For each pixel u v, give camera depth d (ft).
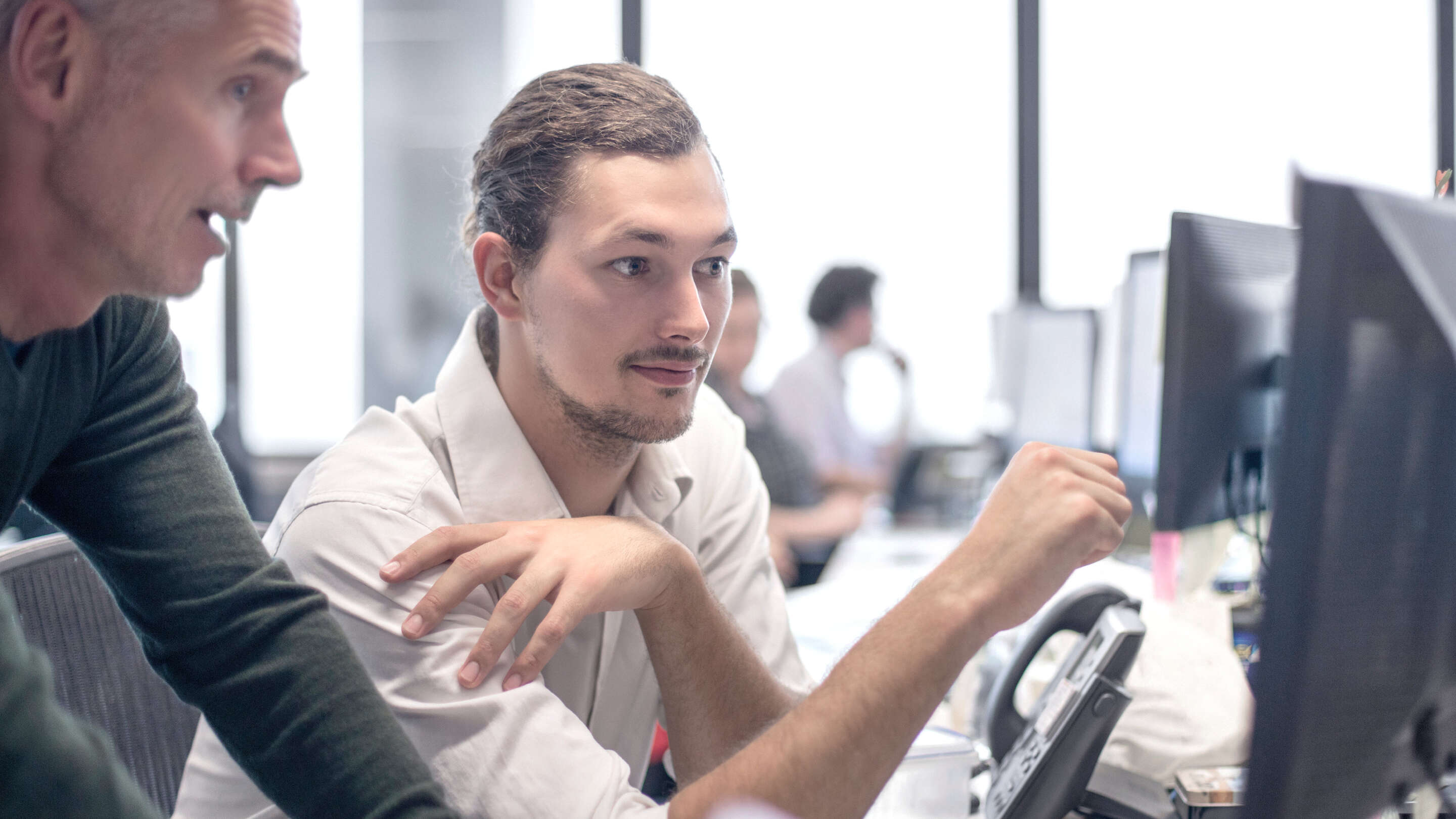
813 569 9.29
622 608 2.72
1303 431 1.71
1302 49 13.01
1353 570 1.72
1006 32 13.41
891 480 11.64
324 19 12.92
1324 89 13.02
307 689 2.27
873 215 13.42
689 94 13.23
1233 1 13.05
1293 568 1.71
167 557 2.37
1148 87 13.24
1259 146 13.10
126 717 3.17
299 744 2.24
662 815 2.33
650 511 3.28
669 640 2.87
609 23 13.14
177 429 2.52
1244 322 3.73
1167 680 3.26
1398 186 1.83
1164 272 3.67
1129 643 2.88
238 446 11.46
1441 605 1.81
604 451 3.01
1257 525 3.92
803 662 4.19
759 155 13.30
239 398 12.80
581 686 3.14
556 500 3.00
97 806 1.55
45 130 1.85
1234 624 3.96
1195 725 3.16
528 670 2.52
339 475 2.79
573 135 2.69
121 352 2.42
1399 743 1.86
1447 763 1.99
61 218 1.91
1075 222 13.46
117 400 2.42
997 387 9.80
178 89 1.87
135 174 1.89
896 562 8.46
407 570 2.55
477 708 2.44
